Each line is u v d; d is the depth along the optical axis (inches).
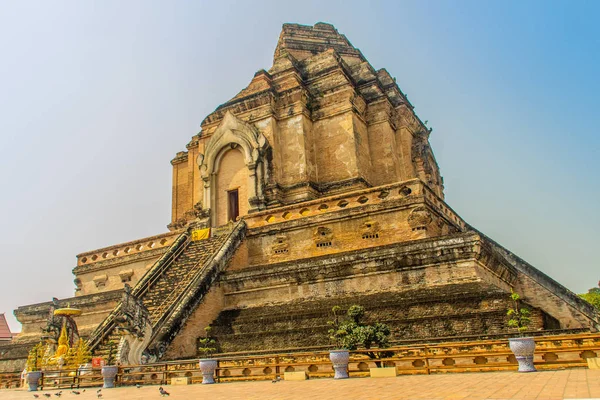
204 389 571.2
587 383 390.9
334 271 903.7
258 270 969.5
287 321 840.9
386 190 1019.3
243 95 1508.4
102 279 1378.0
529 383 416.2
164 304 947.3
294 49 1707.7
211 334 906.7
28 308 1359.5
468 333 677.9
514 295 680.4
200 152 1515.7
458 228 1148.5
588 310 922.1
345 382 538.3
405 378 539.2
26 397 621.3
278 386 544.7
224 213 1400.1
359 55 1754.4
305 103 1428.4
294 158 1376.7
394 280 857.5
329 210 1080.2
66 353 874.1
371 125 1509.6
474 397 359.3
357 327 647.1
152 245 1346.0
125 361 773.3
